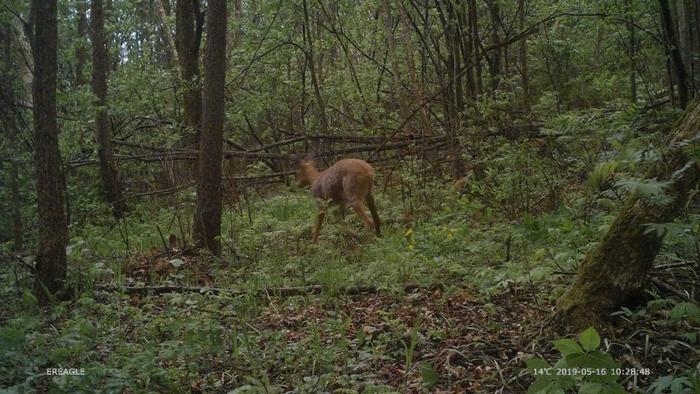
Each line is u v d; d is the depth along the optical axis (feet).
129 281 24.89
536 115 34.04
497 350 18.33
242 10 55.98
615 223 18.02
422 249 24.97
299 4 40.04
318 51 43.57
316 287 22.88
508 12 41.93
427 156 35.29
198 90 40.11
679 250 19.79
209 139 27.45
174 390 17.99
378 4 41.98
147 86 40.98
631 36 30.96
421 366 15.39
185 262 26.35
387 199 32.91
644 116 25.50
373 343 19.38
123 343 19.70
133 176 40.86
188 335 19.30
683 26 27.89
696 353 16.06
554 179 28.04
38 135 22.44
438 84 40.06
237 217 32.09
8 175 28.07
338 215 30.27
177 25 41.81
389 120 40.16
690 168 16.66
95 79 37.06
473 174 30.58
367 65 44.50
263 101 40.60
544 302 20.02
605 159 24.86
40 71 22.24
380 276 22.94
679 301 18.45
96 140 37.06
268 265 25.46
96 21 37.01
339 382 17.60
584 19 36.04
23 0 30.53
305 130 39.65
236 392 16.75
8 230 28.19
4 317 21.94
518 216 27.25
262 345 19.92
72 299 22.80
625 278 17.69
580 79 37.70
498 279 20.77
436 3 35.83
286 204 33.09
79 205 33.94
